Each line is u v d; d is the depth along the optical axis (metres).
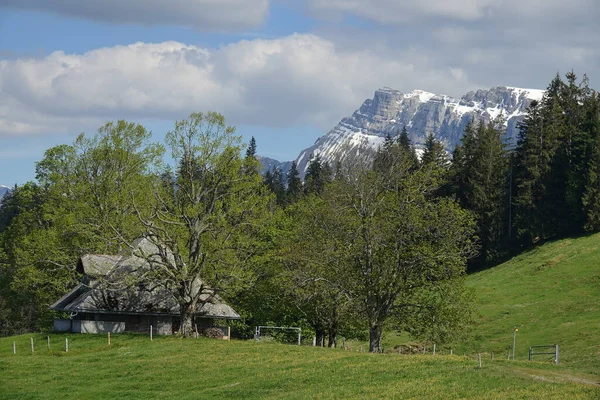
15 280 81.44
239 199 70.44
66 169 82.50
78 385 48.50
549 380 39.66
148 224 66.25
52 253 78.75
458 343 72.44
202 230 68.25
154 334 71.31
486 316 83.06
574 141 113.19
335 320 67.94
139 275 71.00
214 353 56.34
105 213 76.12
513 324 78.69
